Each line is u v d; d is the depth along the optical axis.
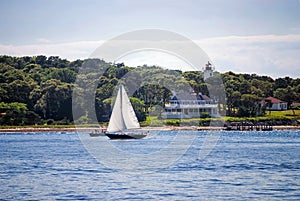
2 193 42.81
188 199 40.19
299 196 41.31
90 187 45.09
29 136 127.88
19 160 67.50
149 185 45.97
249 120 156.00
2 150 85.06
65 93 145.75
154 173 53.31
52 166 60.06
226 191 43.22
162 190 43.66
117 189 44.09
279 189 44.03
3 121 146.75
